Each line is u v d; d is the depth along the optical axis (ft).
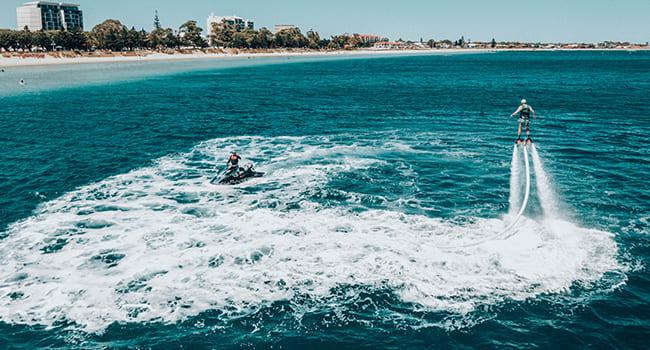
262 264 57.62
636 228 66.54
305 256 59.41
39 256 60.39
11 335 44.78
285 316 47.60
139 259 59.36
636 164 100.58
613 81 334.24
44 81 343.26
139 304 49.67
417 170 97.66
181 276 55.06
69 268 57.26
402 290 51.60
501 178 91.40
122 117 174.60
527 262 57.00
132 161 108.68
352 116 173.78
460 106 200.03
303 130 146.00
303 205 77.66
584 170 96.63
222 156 113.19
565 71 479.41
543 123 153.58
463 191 83.92
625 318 46.52
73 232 67.72
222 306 49.32
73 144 126.82
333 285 52.80
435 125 152.05
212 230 68.08
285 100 229.45
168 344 43.57
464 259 57.88
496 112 180.65
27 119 169.07
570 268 55.57
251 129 148.97
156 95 253.03
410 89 284.20
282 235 65.87
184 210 76.38
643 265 56.13
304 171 97.76
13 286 53.11
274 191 85.10
